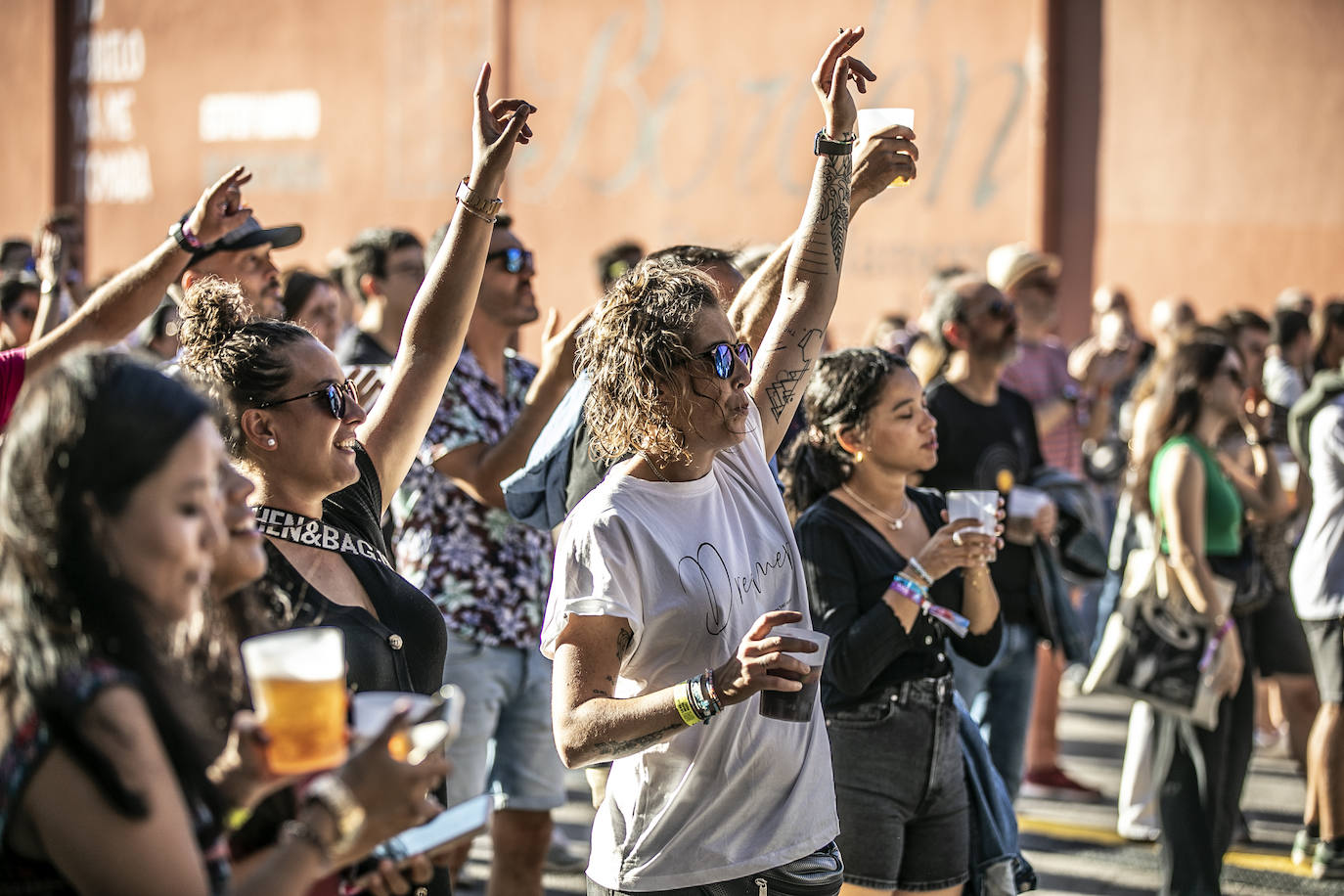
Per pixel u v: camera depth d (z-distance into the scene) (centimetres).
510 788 438
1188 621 463
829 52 298
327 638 161
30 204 1382
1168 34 989
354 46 1229
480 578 427
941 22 1034
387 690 249
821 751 261
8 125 1388
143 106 1328
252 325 260
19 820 148
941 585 354
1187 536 466
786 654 219
